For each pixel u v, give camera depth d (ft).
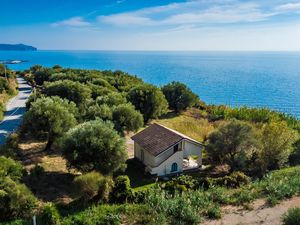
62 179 94.84
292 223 65.51
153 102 179.32
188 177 93.71
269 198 80.59
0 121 157.69
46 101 118.42
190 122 181.57
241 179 94.12
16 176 81.61
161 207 74.59
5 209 69.77
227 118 200.95
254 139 113.19
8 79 275.59
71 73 277.03
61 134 112.78
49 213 66.95
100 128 95.61
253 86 521.24
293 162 123.03
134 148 123.95
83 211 72.90
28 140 127.65
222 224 69.05
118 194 79.92
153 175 107.24
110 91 196.13
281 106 344.90
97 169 91.09
